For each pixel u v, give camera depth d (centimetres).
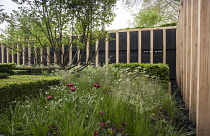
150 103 243
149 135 176
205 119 185
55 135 185
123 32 725
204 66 185
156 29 662
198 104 189
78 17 555
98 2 548
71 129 172
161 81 440
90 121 198
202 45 185
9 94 238
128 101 248
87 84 405
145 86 305
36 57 910
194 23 245
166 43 656
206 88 184
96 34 615
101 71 510
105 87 369
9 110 230
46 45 788
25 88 269
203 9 184
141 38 695
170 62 655
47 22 556
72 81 413
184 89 356
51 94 292
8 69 549
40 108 229
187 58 298
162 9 998
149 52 684
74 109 221
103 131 178
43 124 197
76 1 512
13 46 834
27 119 186
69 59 808
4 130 185
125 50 725
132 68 518
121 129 179
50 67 710
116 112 211
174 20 1105
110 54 754
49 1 513
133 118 208
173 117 248
